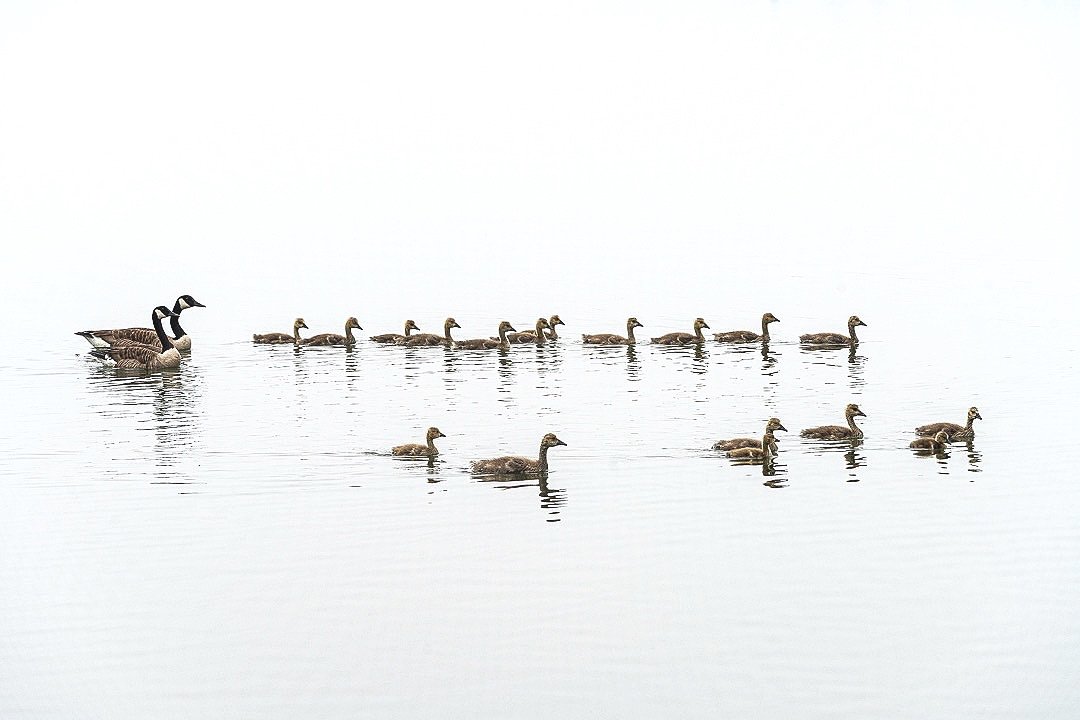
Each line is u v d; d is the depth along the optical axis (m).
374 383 57.88
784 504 41.28
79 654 32.41
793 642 32.41
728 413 51.66
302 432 50.03
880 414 51.41
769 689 30.33
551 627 33.28
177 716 29.52
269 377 59.59
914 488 42.62
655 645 32.22
